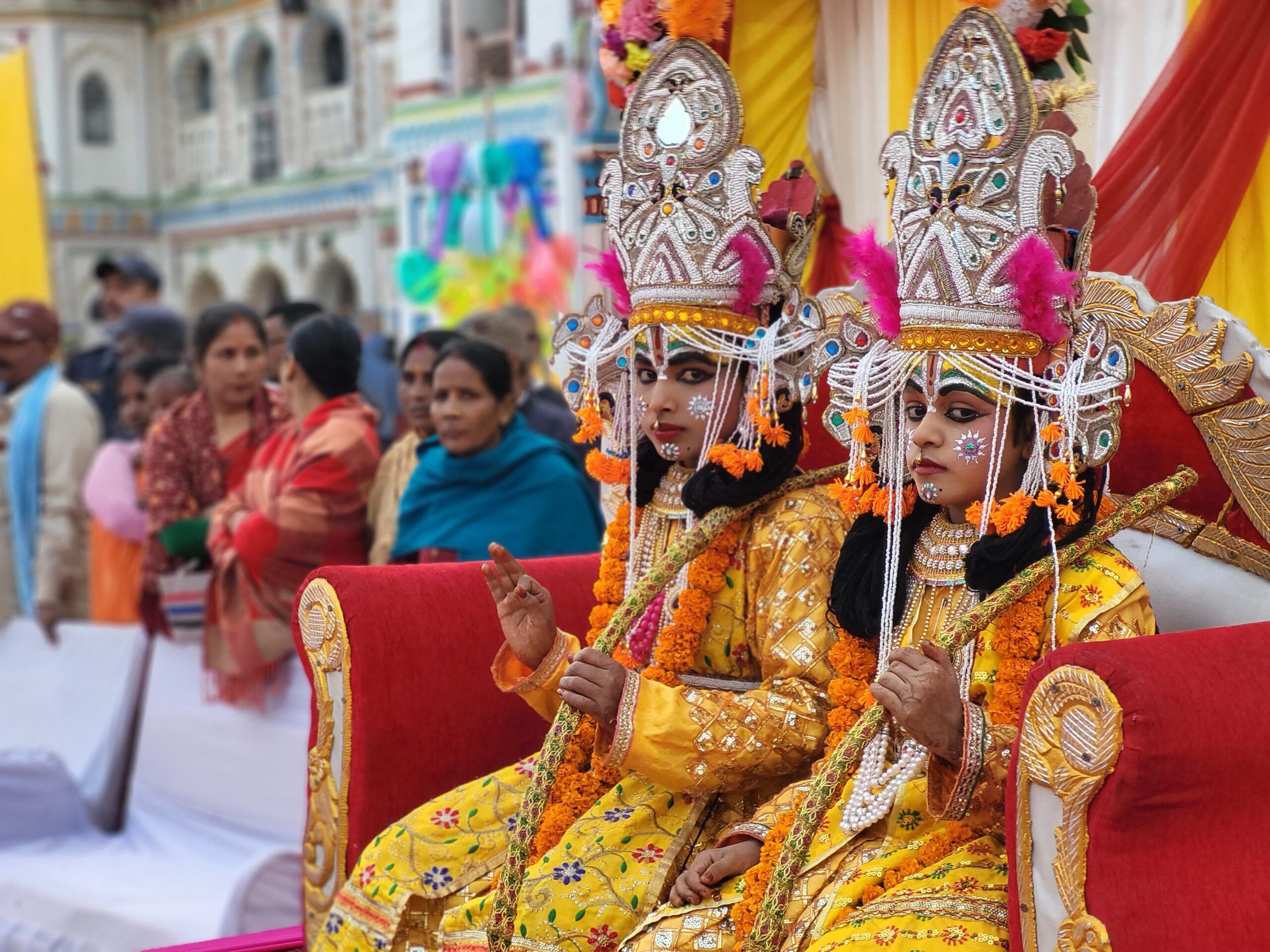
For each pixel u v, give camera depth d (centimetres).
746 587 242
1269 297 249
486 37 1423
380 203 1773
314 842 275
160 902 388
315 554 397
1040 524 206
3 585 571
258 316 450
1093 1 271
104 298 847
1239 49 246
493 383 381
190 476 448
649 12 246
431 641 272
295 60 1977
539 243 1246
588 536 387
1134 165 256
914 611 222
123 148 2350
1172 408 239
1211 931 174
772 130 313
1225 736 170
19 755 470
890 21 297
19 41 2281
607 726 223
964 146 205
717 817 238
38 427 561
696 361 241
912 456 214
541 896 232
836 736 220
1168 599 240
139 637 489
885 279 221
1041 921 179
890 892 199
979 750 190
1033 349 205
